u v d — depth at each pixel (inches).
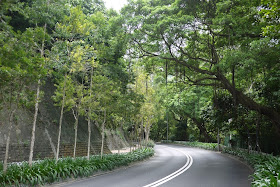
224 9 671.8
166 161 885.8
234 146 1282.0
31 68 380.5
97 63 633.0
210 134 1969.7
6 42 355.9
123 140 1785.2
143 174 543.2
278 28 368.5
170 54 774.5
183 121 2498.8
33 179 374.0
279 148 912.9
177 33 697.0
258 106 744.3
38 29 442.9
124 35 754.8
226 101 962.7
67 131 914.1
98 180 462.0
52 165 458.0
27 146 681.6
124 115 893.8
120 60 880.3
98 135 1195.3
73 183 431.2
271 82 671.8
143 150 1063.6
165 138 3016.7
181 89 1198.3
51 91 943.0
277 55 597.9
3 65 343.6
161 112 1483.8
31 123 746.8
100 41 725.3
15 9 357.4
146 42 812.0
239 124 1026.7
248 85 985.5
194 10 735.7
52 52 508.4
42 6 475.2
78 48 570.6
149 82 1163.9
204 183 420.5
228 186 393.4
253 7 642.2
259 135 1008.2
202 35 821.2
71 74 690.2
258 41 602.9
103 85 682.8
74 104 645.9
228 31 668.7
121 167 687.7
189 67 823.1
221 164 772.0
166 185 397.4
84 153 928.9
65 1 520.7
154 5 788.6
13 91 410.0
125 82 809.5
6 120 664.4
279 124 749.9
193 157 1057.5
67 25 575.2
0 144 605.3
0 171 393.7
